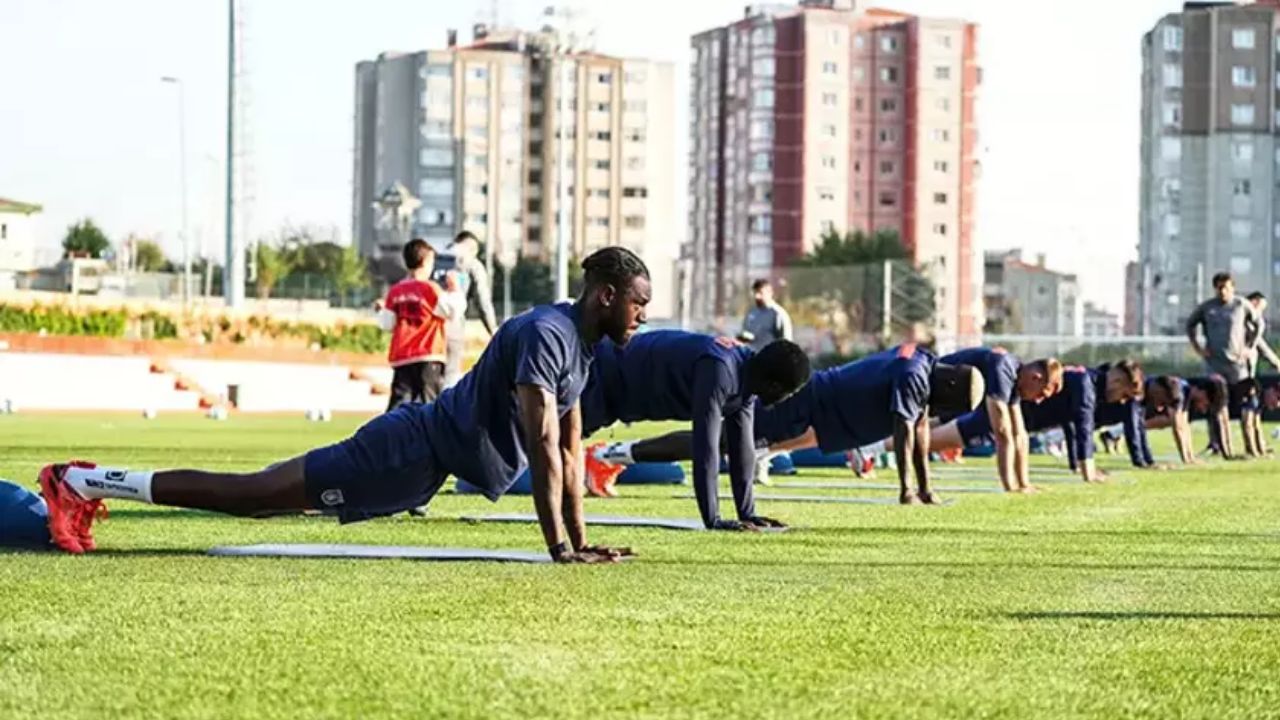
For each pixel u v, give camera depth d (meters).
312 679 4.82
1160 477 18.06
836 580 7.39
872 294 60.38
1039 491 14.90
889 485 15.58
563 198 43.28
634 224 125.88
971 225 117.19
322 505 8.06
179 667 4.97
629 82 125.19
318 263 104.00
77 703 4.46
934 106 116.38
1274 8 101.62
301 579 7.09
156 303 45.38
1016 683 4.96
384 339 50.97
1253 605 6.81
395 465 8.01
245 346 44.41
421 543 8.95
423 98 123.25
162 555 8.02
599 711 4.45
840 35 116.06
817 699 4.66
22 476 14.44
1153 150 104.38
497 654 5.24
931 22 115.69
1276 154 102.00
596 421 10.16
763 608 6.38
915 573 7.77
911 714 4.50
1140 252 109.69
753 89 116.94
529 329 7.88
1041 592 7.12
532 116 125.06
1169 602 6.87
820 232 116.06
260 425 30.23
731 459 10.20
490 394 7.99
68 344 40.91
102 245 108.31
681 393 10.03
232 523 9.95
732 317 79.00
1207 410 23.23
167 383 40.03
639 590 6.85
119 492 8.02
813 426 12.23
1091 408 16.94
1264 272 102.06
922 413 12.67
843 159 116.38
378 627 5.73
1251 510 12.79
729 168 120.00
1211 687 4.97
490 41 126.69
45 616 5.90
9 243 81.12
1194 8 102.25
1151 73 105.62
